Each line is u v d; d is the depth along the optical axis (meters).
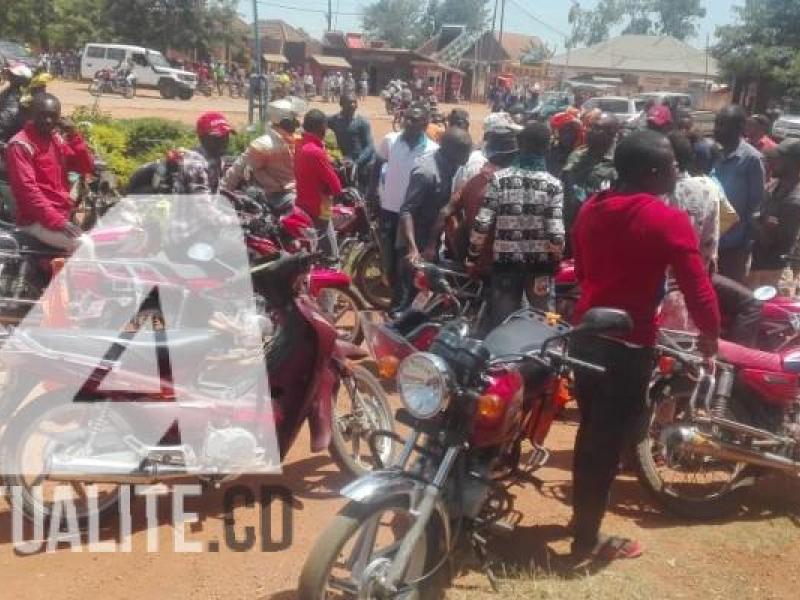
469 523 4.13
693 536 4.88
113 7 60.53
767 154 9.17
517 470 4.36
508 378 3.90
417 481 3.69
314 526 4.71
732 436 4.91
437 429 3.80
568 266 6.51
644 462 5.00
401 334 4.84
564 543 4.70
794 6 39.72
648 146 4.14
